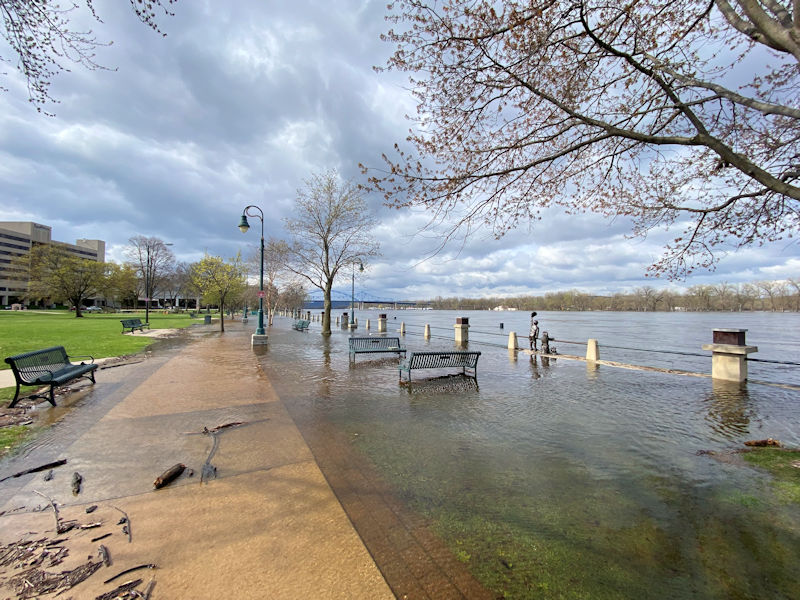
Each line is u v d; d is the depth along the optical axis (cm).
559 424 659
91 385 915
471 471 462
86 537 316
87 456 487
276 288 4028
